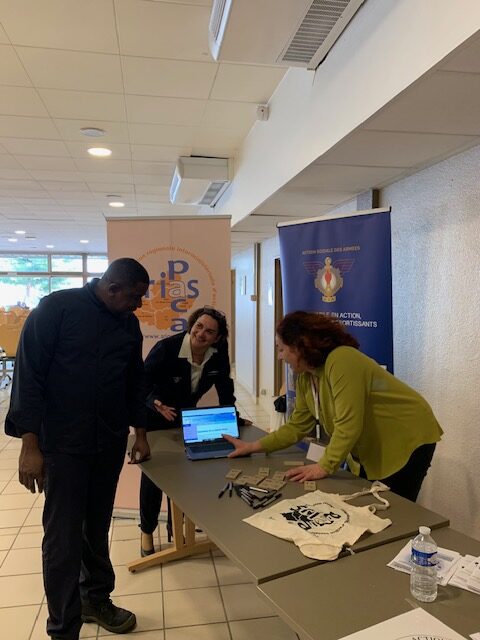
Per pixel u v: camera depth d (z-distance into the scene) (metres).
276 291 5.49
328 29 2.08
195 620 2.08
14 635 1.99
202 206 6.75
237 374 8.38
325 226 2.76
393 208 2.90
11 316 9.21
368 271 2.61
